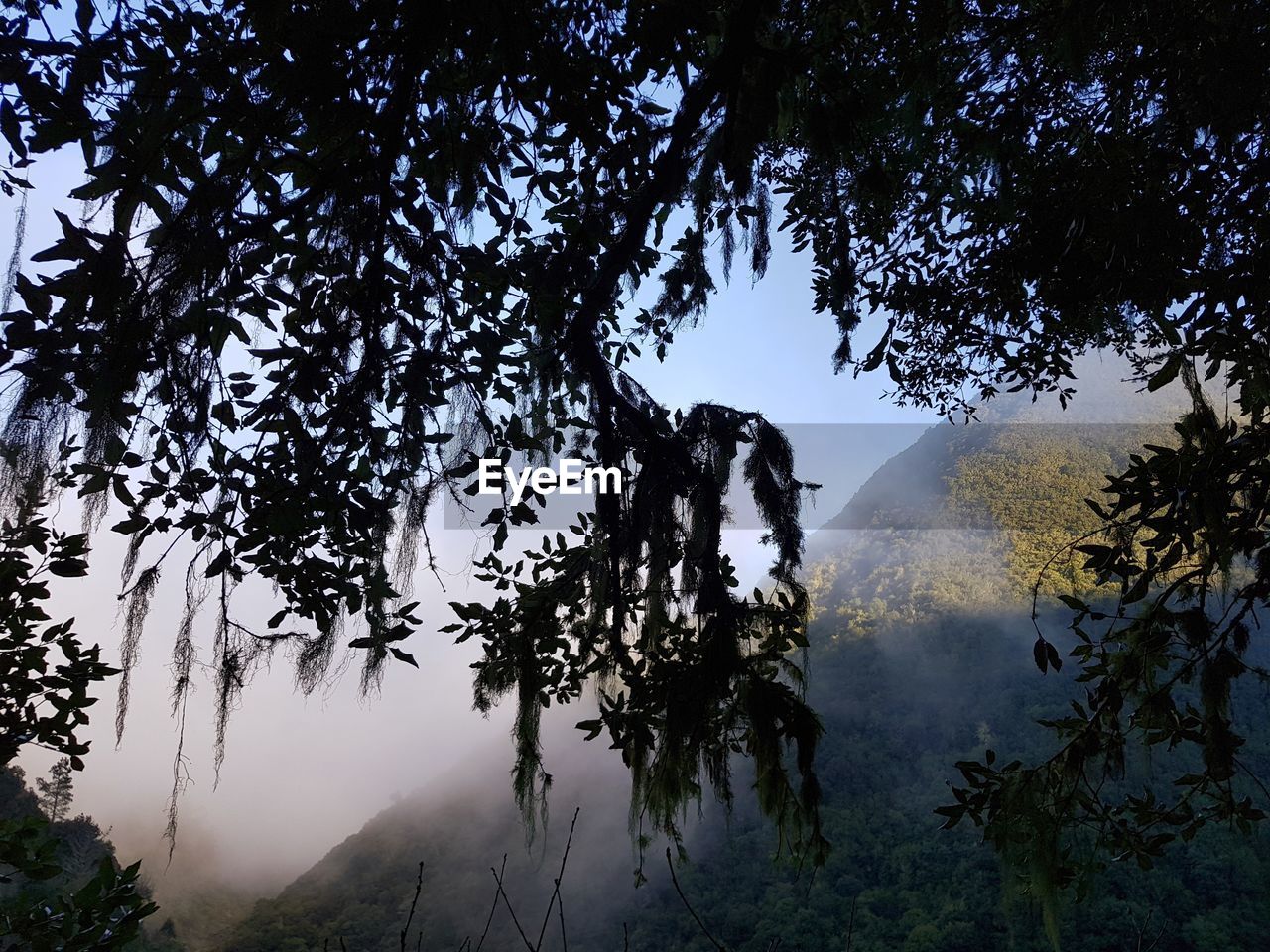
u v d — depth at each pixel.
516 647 2.95
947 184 2.86
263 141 1.86
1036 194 3.04
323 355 2.26
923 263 3.95
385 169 2.09
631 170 2.95
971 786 2.39
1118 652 2.22
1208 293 2.03
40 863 2.75
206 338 1.92
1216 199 2.32
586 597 3.06
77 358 1.75
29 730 2.90
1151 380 2.14
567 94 2.40
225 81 1.75
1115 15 2.10
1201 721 2.10
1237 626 2.05
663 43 2.27
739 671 2.49
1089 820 2.24
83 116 1.75
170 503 2.12
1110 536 2.18
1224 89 2.03
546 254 3.16
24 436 1.77
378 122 2.02
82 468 1.92
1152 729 2.18
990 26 2.65
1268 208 2.22
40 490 1.85
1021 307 3.91
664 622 2.83
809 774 2.44
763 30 2.36
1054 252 3.08
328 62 1.81
